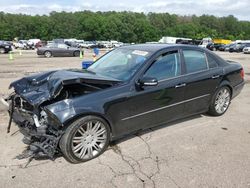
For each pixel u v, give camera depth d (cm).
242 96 748
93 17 10925
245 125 511
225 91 548
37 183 319
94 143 375
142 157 382
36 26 10400
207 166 361
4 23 10325
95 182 323
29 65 1532
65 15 11369
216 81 517
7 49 2630
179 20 13650
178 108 465
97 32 10475
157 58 435
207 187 317
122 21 11019
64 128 348
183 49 477
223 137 454
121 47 514
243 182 327
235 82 567
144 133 461
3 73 1152
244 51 3269
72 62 1786
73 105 349
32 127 368
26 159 370
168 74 444
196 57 496
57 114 338
